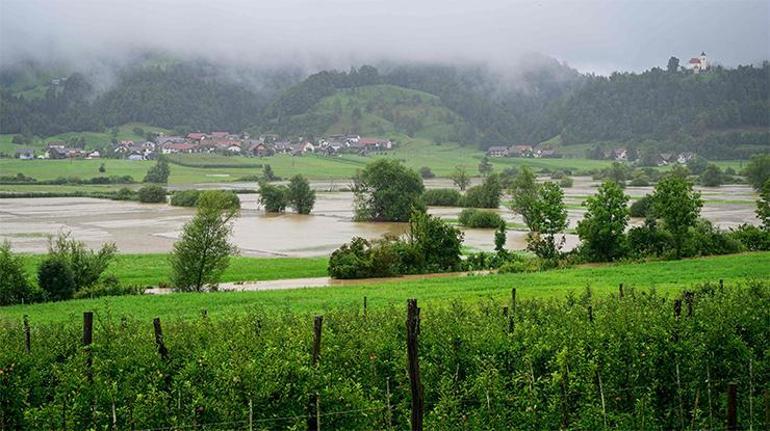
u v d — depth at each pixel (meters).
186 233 66.81
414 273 81.56
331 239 115.88
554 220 85.56
